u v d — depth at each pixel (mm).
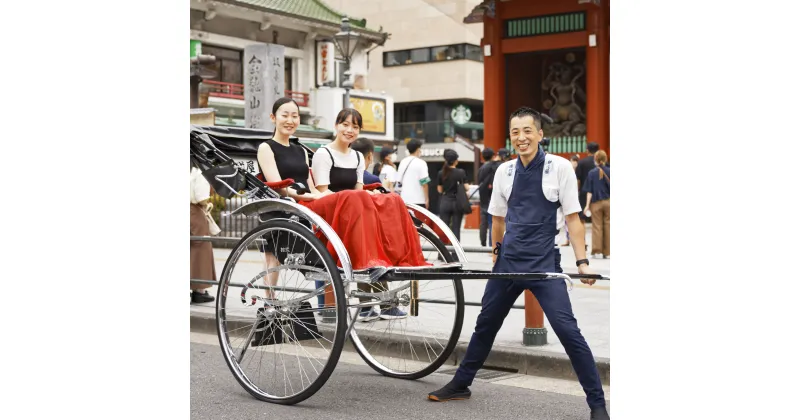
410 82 31719
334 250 4227
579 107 20031
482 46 19891
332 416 4043
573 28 18922
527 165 3992
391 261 4285
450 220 11000
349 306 4359
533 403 4312
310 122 27016
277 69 17156
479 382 4836
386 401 4355
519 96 20453
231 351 4570
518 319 6453
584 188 10984
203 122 9812
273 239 4488
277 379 4836
